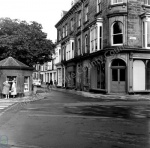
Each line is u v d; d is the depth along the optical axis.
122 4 19.70
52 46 28.75
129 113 9.97
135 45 19.67
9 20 25.78
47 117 9.16
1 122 8.20
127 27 19.62
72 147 5.24
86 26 25.83
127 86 19.31
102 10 22.08
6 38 23.72
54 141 5.74
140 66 20.03
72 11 32.75
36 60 27.88
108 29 20.55
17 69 18.84
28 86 20.73
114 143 5.52
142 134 6.36
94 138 5.98
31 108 11.93
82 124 7.74
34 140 5.85
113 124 7.70
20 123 8.01
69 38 32.62
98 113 10.05
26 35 24.81
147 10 20.28
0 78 18.50
